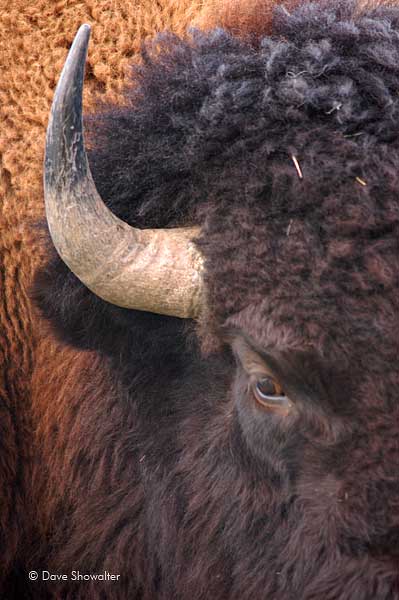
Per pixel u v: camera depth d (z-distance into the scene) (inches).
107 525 662.5
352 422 466.0
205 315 526.0
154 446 614.2
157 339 584.4
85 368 662.5
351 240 466.6
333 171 478.6
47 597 738.2
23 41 730.2
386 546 465.1
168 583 629.9
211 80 533.6
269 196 492.1
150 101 568.4
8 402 719.1
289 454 499.5
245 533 548.4
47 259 618.5
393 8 558.9
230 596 573.6
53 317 597.0
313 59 512.7
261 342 480.7
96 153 582.2
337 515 476.1
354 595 476.4
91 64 708.7
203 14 671.1
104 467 653.9
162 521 613.0
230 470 553.9
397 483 455.5
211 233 511.5
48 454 711.1
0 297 709.9
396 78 504.4
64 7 733.9
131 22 718.5
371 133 487.2
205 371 569.0
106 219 516.4
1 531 730.2
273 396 498.9
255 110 512.1
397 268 458.9
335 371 464.1
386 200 469.1
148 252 524.1
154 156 551.2
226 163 512.4
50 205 509.4
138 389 613.3
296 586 514.3
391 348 454.6
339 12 557.0
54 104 485.7
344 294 463.2
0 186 705.0
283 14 561.9
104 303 578.9
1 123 716.0
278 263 478.6
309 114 499.5
